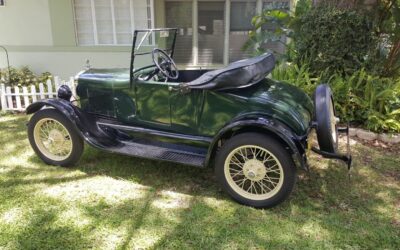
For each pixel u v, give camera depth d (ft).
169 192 10.27
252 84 9.64
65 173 11.36
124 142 11.38
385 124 14.20
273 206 9.34
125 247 7.88
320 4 16.26
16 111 18.16
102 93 11.50
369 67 15.53
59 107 11.05
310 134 9.47
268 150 8.93
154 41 11.39
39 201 9.66
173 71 11.98
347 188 10.55
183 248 7.89
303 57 16.48
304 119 9.48
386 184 10.85
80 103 12.10
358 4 15.60
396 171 11.74
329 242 8.11
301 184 10.73
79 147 11.38
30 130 11.71
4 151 13.14
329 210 9.41
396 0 15.88
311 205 9.63
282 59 17.84
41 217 8.93
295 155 8.59
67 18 22.54
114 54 23.22
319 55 15.72
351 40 15.10
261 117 9.11
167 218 8.98
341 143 13.94
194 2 23.59
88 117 11.55
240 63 9.71
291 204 9.66
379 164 12.21
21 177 11.06
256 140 8.98
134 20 22.91
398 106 14.48
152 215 9.10
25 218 8.88
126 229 8.52
